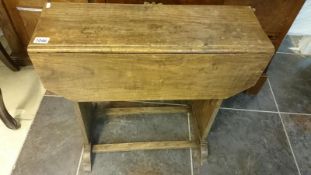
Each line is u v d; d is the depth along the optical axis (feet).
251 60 2.72
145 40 2.61
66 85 2.77
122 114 4.61
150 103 4.89
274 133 4.65
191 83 2.90
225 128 4.64
